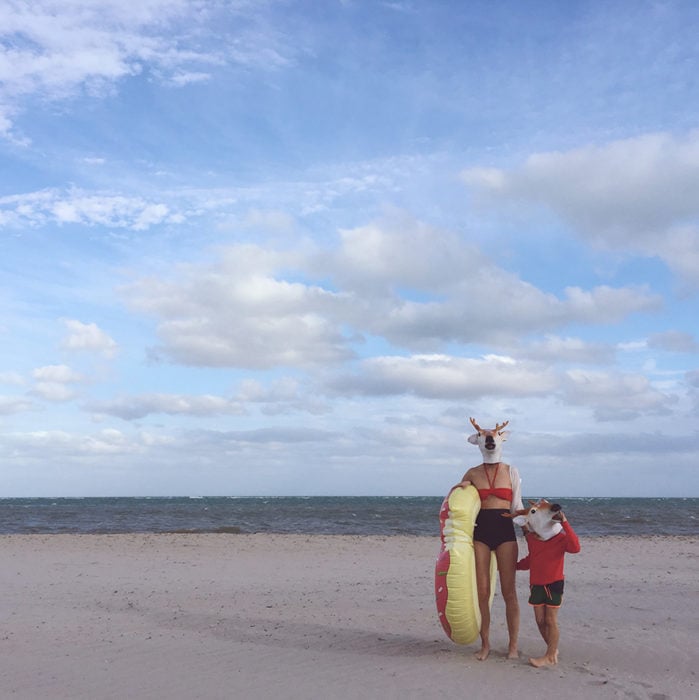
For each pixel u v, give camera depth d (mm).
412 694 5684
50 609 9703
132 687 6016
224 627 8477
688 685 5930
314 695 5707
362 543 20250
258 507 68938
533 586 6648
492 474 6949
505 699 5539
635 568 14359
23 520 38844
